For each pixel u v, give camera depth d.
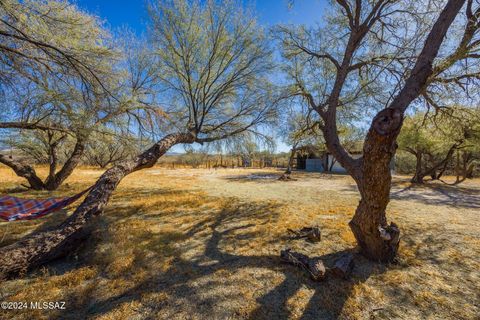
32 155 10.62
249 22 5.52
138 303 2.21
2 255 2.45
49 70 4.36
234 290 2.45
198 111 6.43
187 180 14.05
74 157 9.01
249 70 6.02
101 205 3.39
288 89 6.30
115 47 4.94
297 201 7.35
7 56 3.85
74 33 3.97
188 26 5.23
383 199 2.68
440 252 3.43
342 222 4.91
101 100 4.97
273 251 3.46
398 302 2.26
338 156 3.56
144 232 4.11
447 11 2.56
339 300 2.28
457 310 2.14
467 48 2.67
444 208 6.54
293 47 5.97
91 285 2.46
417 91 2.58
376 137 2.26
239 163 34.09
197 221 4.99
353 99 5.75
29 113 5.53
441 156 15.31
